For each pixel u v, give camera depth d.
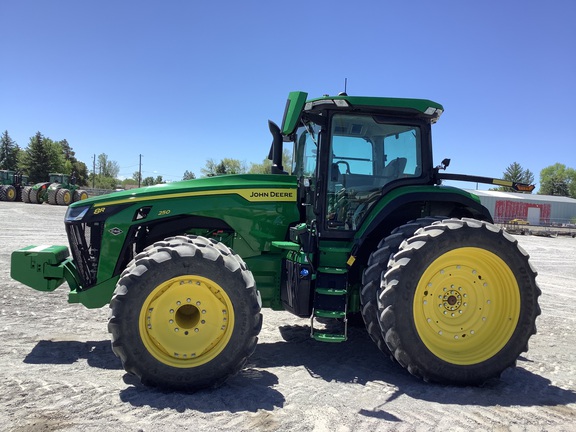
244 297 3.58
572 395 3.74
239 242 4.52
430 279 3.87
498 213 45.09
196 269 3.54
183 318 3.62
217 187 4.48
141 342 3.44
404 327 3.74
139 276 3.47
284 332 5.30
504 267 3.92
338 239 4.39
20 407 3.09
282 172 5.18
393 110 4.35
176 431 2.85
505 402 3.54
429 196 4.31
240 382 3.74
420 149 4.55
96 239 4.36
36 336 4.75
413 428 3.01
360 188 4.48
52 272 4.46
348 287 4.37
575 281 10.55
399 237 4.04
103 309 5.86
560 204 46.06
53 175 32.53
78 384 3.52
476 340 3.96
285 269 4.45
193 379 3.48
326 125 4.37
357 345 4.88
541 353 4.94
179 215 4.46
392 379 3.93
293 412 3.18
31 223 16.88
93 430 2.82
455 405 3.43
